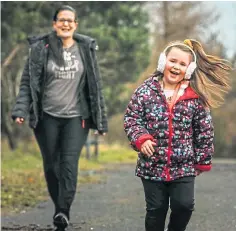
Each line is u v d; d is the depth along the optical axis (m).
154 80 9.86
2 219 14.36
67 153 12.62
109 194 18.48
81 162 29.89
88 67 12.86
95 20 43.75
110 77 44.31
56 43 12.77
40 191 18.59
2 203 16.33
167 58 9.82
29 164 26.81
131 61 51.53
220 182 21.25
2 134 36.00
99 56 40.06
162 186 9.79
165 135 9.66
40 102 12.81
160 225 9.94
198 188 19.39
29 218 14.51
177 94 9.76
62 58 12.70
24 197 17.31
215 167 29.14
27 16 30.20
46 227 13.40
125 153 41.69
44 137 12.85
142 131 9.57
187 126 9.74
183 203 9.65
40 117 12.84
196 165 9.94
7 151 31.55
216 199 16.66
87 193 18.80
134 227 13.09
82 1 32.91
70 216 14.51
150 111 9.72
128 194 18.42
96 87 12.87
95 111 12.88
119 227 13.12
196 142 9.91
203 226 12.94
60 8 12.77
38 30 31.09
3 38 30.14
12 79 32.41
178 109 9.70
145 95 9.78
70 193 12.53
